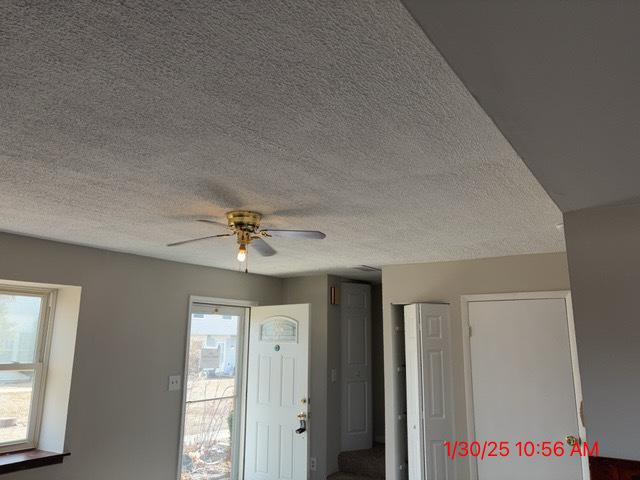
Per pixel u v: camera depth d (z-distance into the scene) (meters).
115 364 4.12
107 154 2.00
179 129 1.75
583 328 2.06
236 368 5.43
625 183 1.73
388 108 1.57
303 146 1.89
